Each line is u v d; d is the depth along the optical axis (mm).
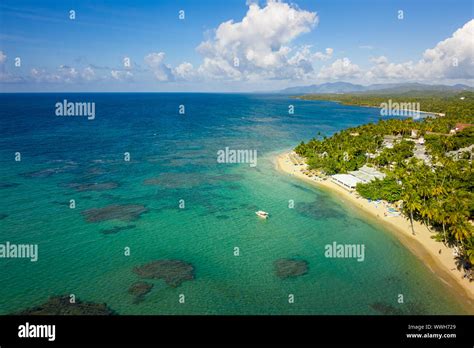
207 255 67000
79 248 68125
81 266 62062
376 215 85625
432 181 90375
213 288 56750
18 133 190500
